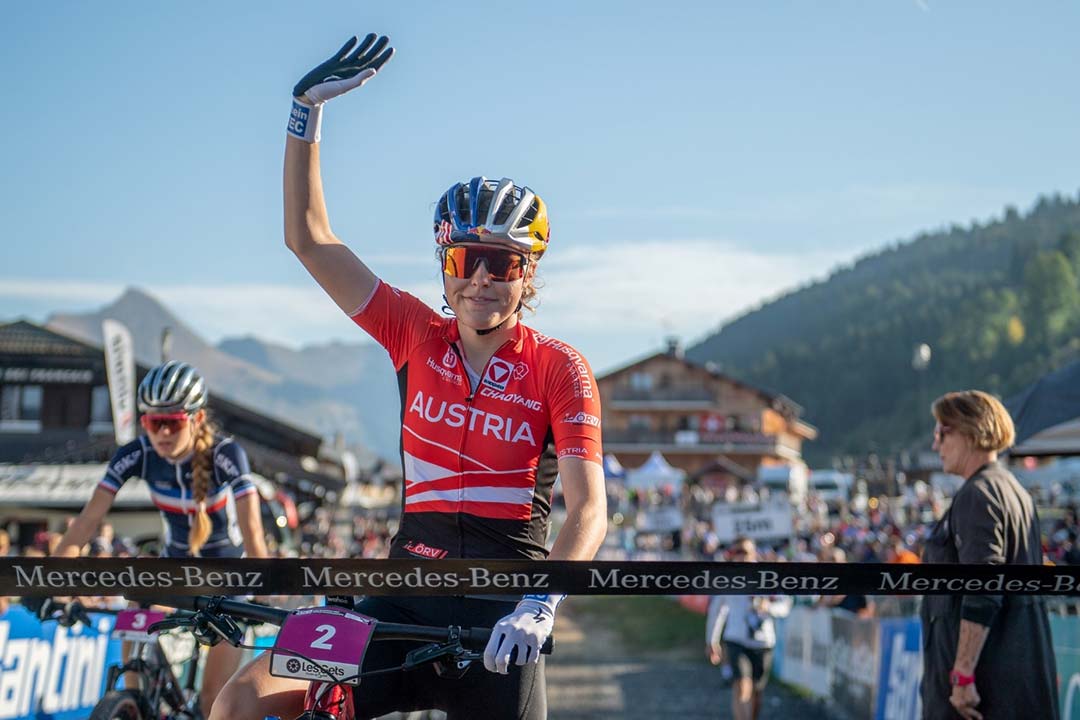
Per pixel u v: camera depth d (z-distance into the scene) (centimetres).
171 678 419
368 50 283
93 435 4128
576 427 272
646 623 1852
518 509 280
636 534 3569
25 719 600
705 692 1171
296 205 284
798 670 1223
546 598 247
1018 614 388
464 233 275
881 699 868
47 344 4212
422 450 284
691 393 8738
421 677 271
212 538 455
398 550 289
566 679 1279
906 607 946
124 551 1081
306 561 253
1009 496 392
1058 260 16512
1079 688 605
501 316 278
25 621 600
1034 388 770
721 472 7269
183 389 428
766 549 1911
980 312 18488
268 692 252
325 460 5284
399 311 292
